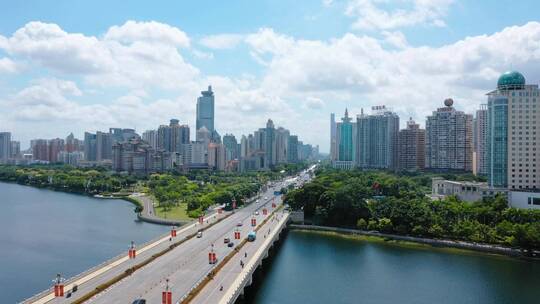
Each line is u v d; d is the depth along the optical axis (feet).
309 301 615.98
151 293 517.96
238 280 577.02
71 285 539.29
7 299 620.08
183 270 622.54
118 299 496.64
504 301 628.28
